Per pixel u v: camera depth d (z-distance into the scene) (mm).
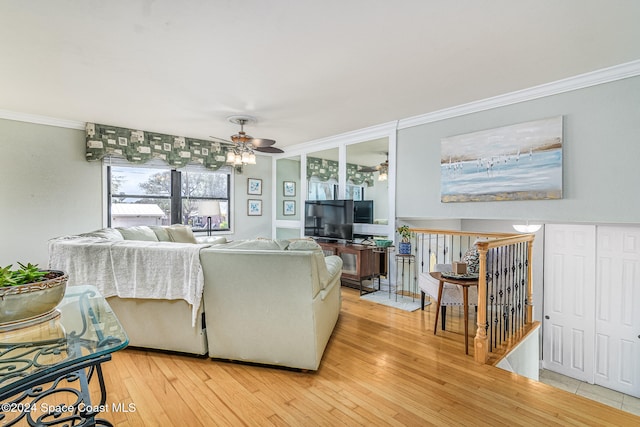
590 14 2055
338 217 5211
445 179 4133
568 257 3846
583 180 3129
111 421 1773
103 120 4461
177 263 2408
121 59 2645
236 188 6348
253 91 3377
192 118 4371
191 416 1825
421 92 3459
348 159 5367
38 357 1192
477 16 2076
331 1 1918
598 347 3631
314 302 2262
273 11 2012
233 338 2404
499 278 3066
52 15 2033
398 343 2867
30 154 4219
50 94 3430
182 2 1920
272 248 2373
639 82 2812
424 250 4992
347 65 2783
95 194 4727
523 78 3104
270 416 1833
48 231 4348
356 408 1913
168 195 5535
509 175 3590
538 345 3742
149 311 2545
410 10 2010
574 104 3158
